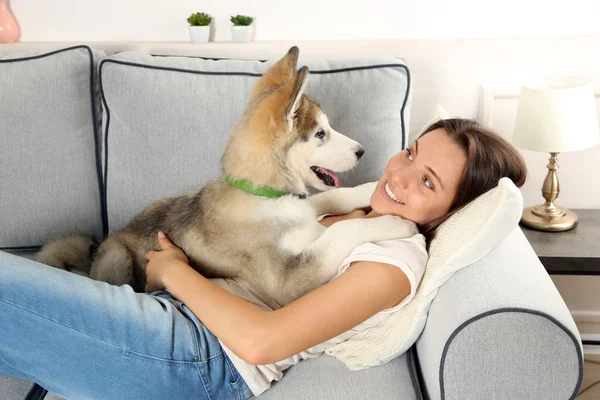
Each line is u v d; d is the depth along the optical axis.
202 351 1.21
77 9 2.21
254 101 1.46
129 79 1.71
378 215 1.45
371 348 1.25
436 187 1.25
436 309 1.13
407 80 1.72
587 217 2.09
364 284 1.15
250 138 1.39
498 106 2.11
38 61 1.75
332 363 1.29
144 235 1.54
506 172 1.26
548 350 1.01
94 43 2.17
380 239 1.26
